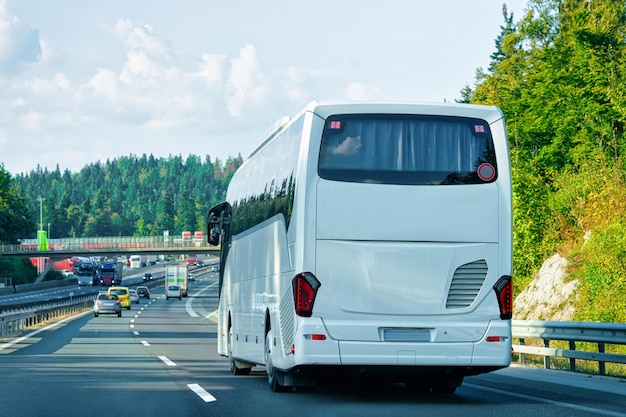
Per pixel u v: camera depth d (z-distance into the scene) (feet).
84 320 192.65
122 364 70.03
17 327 138.51
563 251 124.57
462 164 42.86
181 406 40.96
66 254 508.94
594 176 150.30
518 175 165.27
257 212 54.54
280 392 47.98
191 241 495.82
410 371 42.27
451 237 42.45
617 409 39.04
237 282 62.23
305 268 41.96
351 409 39.73
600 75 189.57
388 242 42.16
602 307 102.78
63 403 42.39
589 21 210.59
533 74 214.07
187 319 207.41
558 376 59.26
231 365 63.10
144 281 576.20
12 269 516.73
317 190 42.22
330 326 41.68
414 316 42.06
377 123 42.75
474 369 42.86
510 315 42.60
